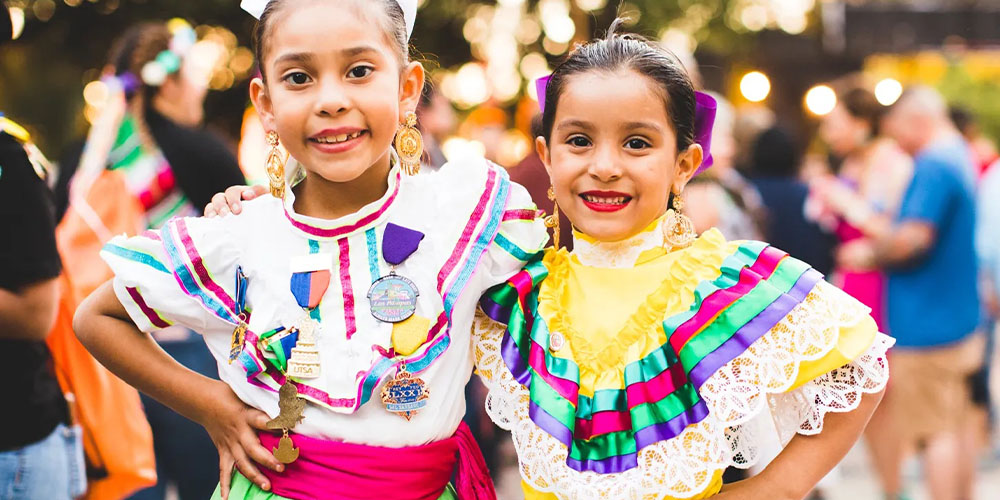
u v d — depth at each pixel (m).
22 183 2.74
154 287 2.26
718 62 12.30
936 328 5.14
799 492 2.26
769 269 2.28
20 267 2.72
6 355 2.79
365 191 2.32
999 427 6.75
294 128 2.20
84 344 2.35
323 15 2.18
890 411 5.30
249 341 2.22
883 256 5.23
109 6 11.41
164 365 2.34
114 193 3.78
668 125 2.32
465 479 2.32
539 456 2.26
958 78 15.45
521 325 2.32
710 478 2.19
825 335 2.21
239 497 2.25
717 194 4.16
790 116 14.47
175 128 4.00
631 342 2.29
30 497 2.85
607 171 2.26
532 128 3.87
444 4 12.34
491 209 2.37
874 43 14.28
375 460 2.19
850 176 6.70
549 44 12.78
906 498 5.33
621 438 2.22
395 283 2.25
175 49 4.07
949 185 5.12
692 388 2.22
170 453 3.91
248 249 2.29
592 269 2.40
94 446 3.17
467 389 5.06
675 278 2.32
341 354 2.22
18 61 11.73
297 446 2.21
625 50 2.35
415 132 2.39
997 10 14.09
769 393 2.26
